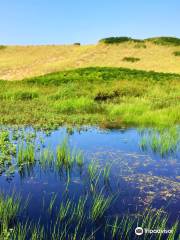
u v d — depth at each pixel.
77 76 35.84
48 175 9.23
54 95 24.91
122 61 51.59
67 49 61.59
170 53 55.44
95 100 24.50
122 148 12.05
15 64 53.38
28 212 6.95
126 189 8.23
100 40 63.28
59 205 7.30
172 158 10.80
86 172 9.45
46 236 5.99
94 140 13.34
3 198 7.40
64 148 10.80
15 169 9.70
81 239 5.98
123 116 18.30
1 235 5.92
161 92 25.89
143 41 61.38
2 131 14.55
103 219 6.74
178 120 17.16
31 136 13.85
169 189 8.27
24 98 25.25
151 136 13.52
